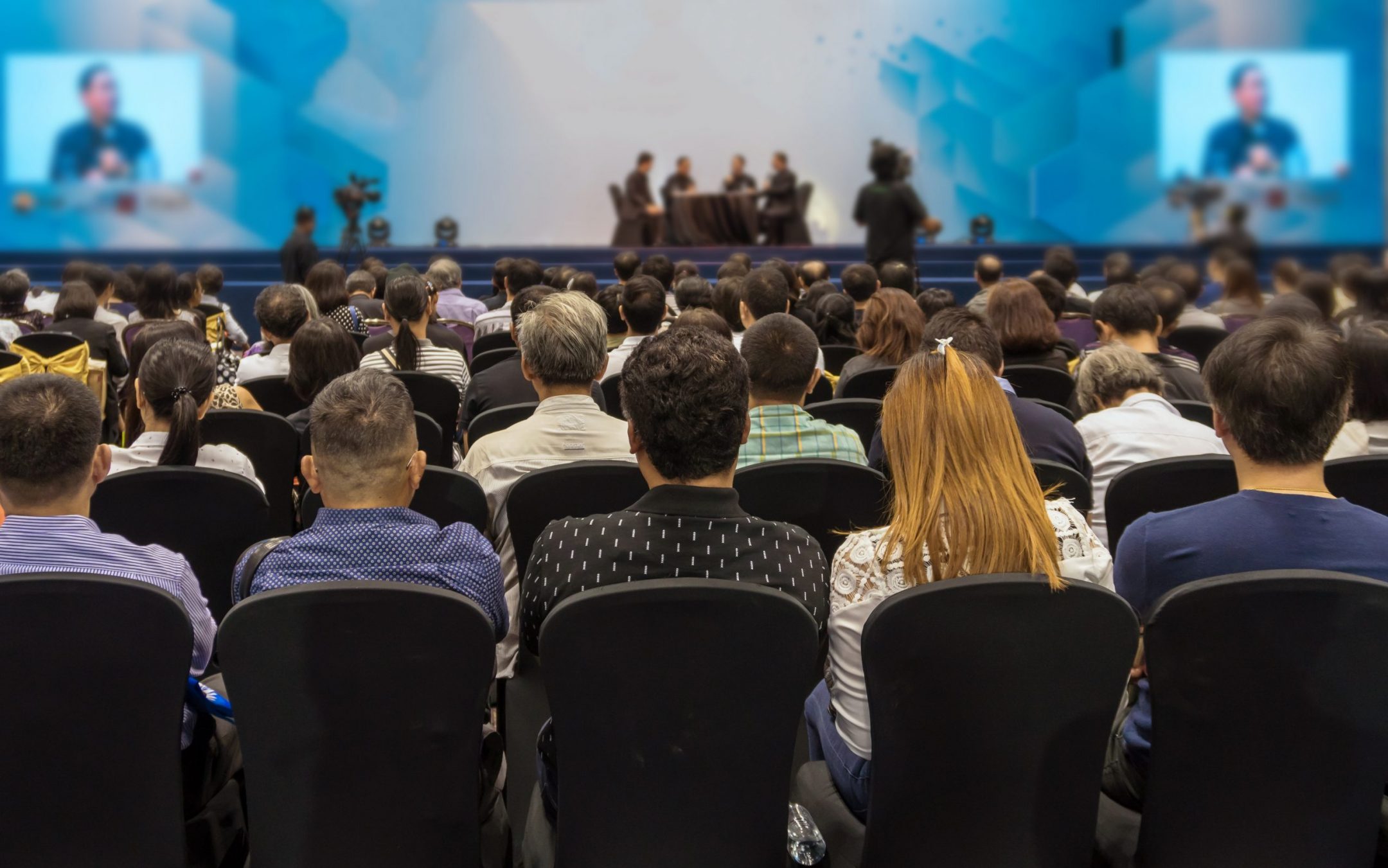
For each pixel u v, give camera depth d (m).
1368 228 16.33
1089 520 2.94
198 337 3.99
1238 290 7.11
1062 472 2.86
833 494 2.73
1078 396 3.56
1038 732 1.75
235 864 2.17
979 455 1.87
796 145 16.69
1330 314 6.18
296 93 16.47
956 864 1.81
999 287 4.53
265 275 14.47
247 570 2.00
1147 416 3.21
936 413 1.88
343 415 2.00
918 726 1.75
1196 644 1.72
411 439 2.06
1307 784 1.76
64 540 1.97
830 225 16.78
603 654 1.69
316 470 2.05
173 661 1.77
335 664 1.74
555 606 1.74
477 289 13.06
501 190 16.84
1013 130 16.58
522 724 2.56
